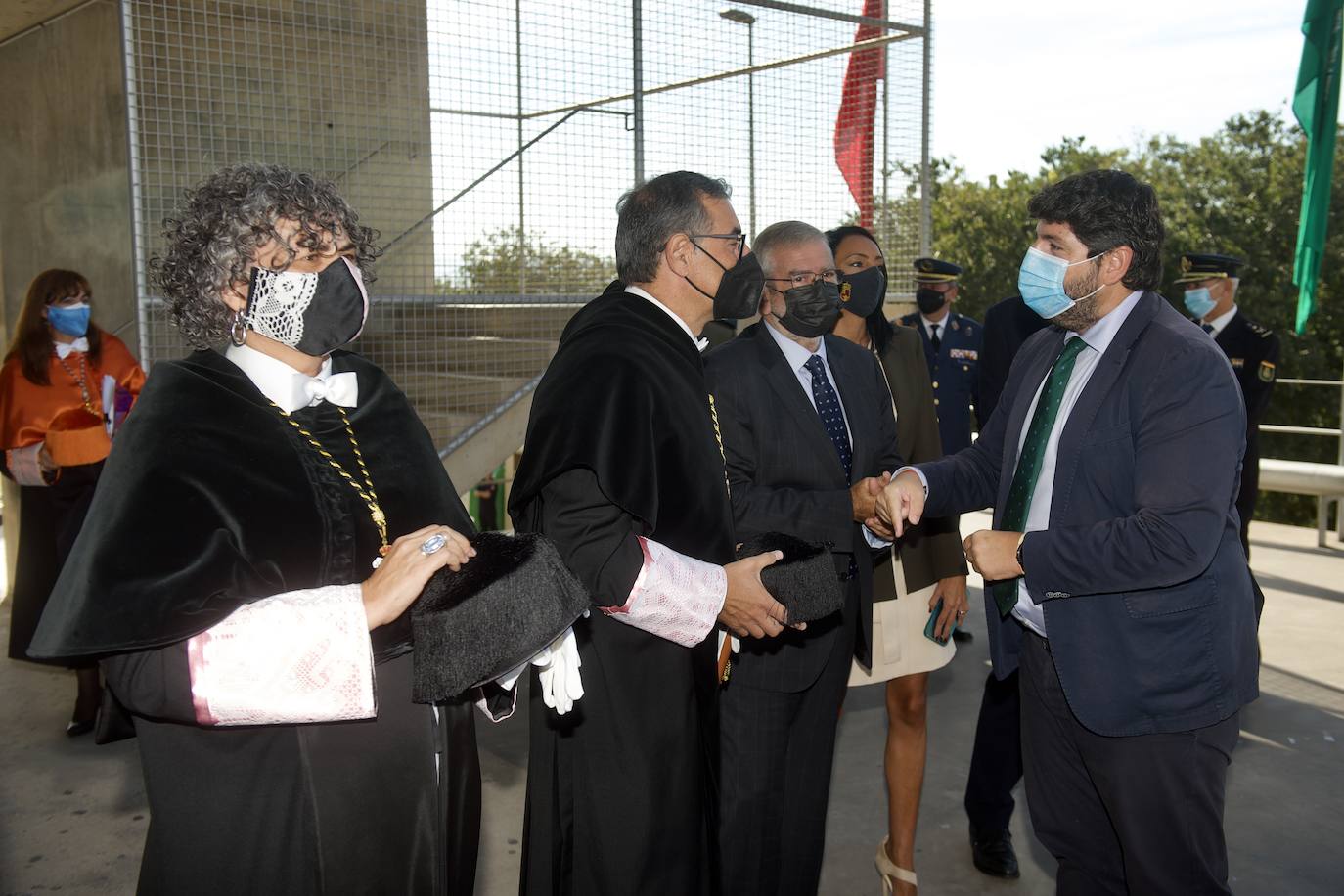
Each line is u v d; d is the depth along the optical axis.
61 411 3.98
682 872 1.90
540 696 1.90
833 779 3.76
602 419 1.80
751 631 1.93
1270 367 4.33
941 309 5.24
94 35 6.14
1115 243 1.99
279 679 1.25
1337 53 6.54
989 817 3.07
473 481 4.89
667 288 2.05
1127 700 1.96
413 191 6.26
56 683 4.77
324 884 1.38
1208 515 1.85
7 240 6.27
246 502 1.32
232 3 5.64
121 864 3.11
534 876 1.94
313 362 1.48
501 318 5.38
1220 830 2.01
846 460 2.58
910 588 2.84
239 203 1.38
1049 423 2.13
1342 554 7.21
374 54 6.07
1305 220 6.75
